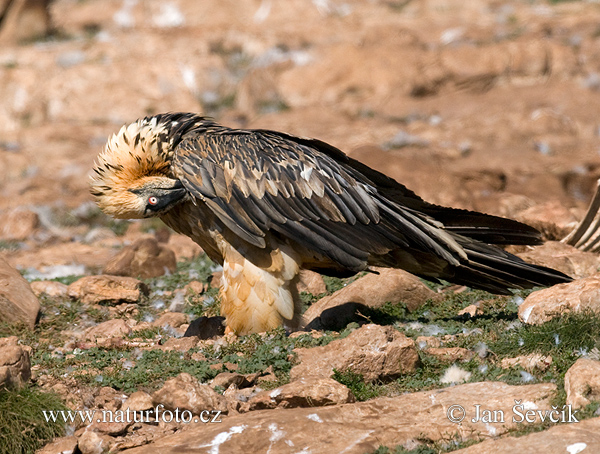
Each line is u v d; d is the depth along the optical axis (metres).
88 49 50.84
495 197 24.88
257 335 13.85
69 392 12.12
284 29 54.09
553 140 36.25
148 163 14.48
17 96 45.59
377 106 42.84
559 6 56.03
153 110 44.53
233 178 13.94
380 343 12.37
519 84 43.50
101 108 44.97
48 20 56.66
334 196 13.96
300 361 12.77
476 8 58.09
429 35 50.47
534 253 18.22
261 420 10.73
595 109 39.59
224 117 43.34
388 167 25.33
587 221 19.30
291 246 14.38
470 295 16.22
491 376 12.07
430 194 24.31
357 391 11.97
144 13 60.28
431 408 10.98
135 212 14.43
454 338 13.59
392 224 14.08
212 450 10.23
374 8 60.28
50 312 16.91
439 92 43.75
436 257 14.93
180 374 11.63
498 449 9.67
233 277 14.28
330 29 53.31
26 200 32.69
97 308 17.28
